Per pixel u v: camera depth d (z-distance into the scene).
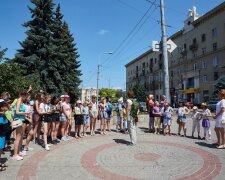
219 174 6.30
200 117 11.06
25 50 25.03
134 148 9.20
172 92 38.41
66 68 26.80
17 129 7.49
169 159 7.71
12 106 8.31
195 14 57.62
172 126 14.99
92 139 10.97
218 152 8.48
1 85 13.98
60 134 11.27
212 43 51.47
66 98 10.65
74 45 36.03
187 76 59.28
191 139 10.92
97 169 6.76
